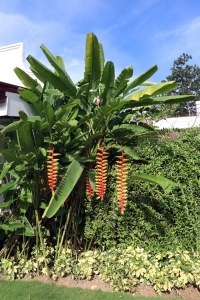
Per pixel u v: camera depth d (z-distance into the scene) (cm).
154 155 418
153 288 366
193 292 357
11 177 504
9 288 368
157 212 406
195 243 393
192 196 400
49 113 357
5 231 432
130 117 431
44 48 381
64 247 432
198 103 1057
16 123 358
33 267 409
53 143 369
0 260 423
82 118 366
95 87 413
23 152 375
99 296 350
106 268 387
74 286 385
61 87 389
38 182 411
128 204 405
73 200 423
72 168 382
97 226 415
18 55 709
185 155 409
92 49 367
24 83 426
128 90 414
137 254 384
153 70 365
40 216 435
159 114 453
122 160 363
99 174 380
